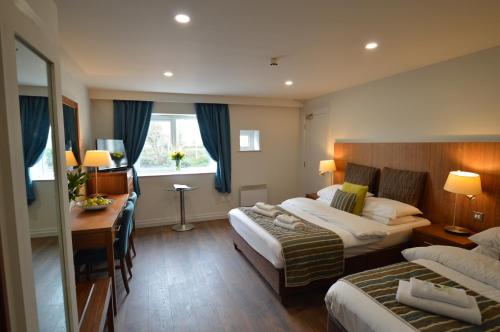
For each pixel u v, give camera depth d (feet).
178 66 10.07
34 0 3.31
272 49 8.40
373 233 8.81
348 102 14.23
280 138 18.58
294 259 7.96
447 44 8.04
